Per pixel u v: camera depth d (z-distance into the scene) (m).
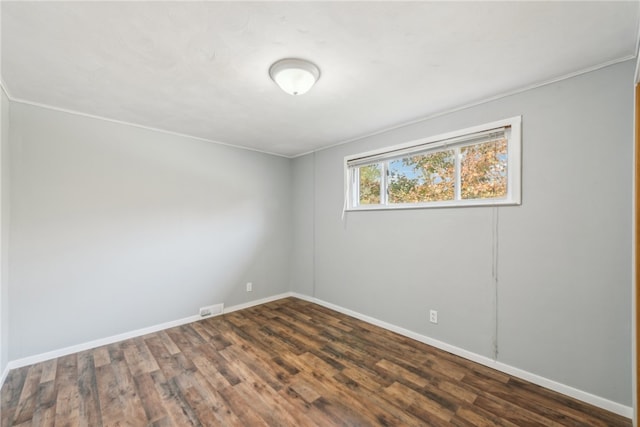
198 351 2.61
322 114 2.69
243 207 3.89
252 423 1.70
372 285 3.27
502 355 2.25
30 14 1.35
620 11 1.35
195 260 3.42
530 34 1.53
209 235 3.54
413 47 1.65
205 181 3.52
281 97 2.32
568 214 1.96
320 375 2.20
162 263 3.15
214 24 1.44
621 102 1.78
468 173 2.53
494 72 1.93
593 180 1.87
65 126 2.57
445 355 2.52
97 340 2.72
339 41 1.59
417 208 2.83
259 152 4.09
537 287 2.09
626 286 1.76
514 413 1.78
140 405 1.86
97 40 1.56
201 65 1.83
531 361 2.11
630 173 1.75
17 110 2.35
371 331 3.05
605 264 1.83
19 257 2.35
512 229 2.21
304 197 4.27
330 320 3.39
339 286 3.70
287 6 1.31
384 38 1.56
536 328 2.09
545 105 2.06
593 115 1.87
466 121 2.48
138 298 2.98
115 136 2.85
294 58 1.76
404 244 2.95
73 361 2.43
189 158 3.38
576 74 1.93
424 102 2.42
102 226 2.77
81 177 2.66
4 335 2.19
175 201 3.27
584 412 1.79
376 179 3.32
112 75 1.96
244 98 2.34
